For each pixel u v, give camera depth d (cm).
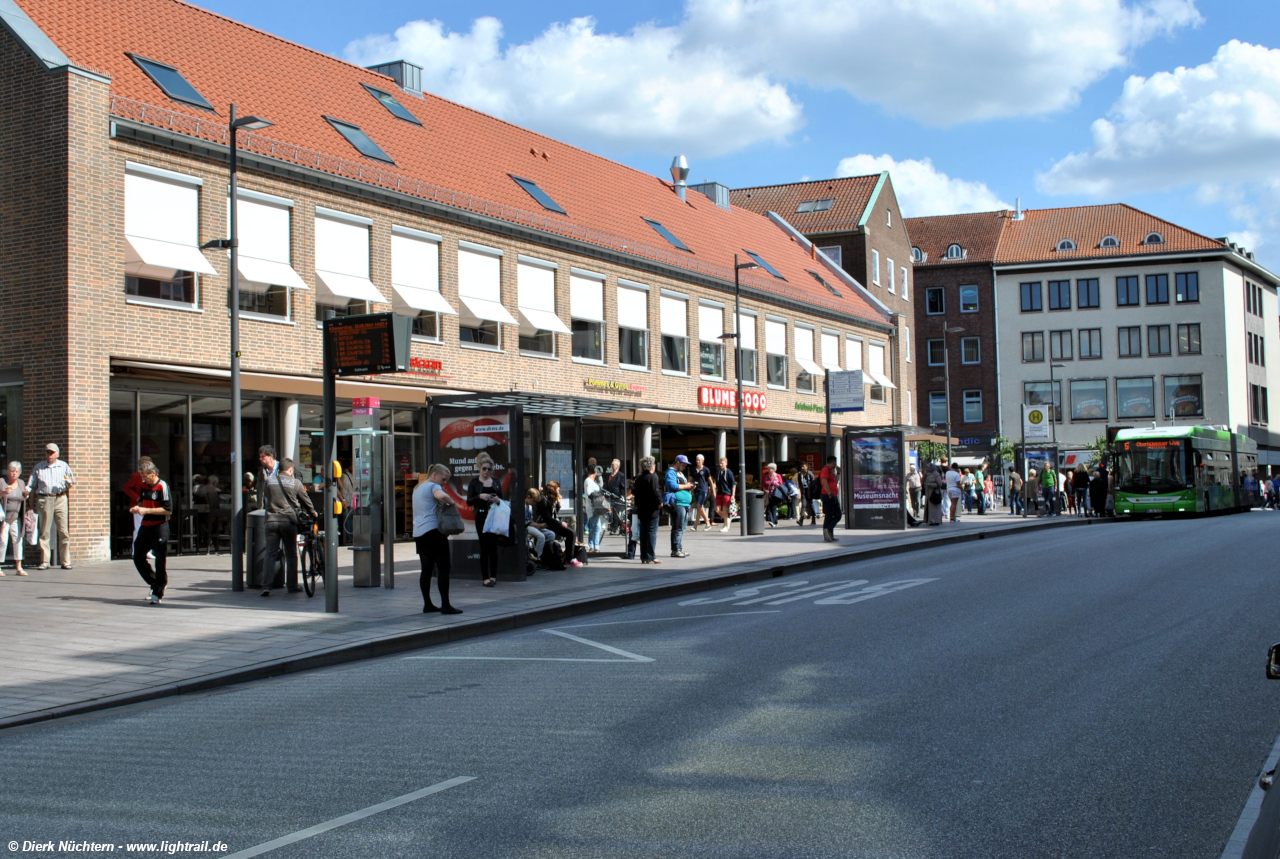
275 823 522
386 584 1585
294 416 2305
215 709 827
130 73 2223
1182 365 7231
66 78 1931
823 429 4334
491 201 2845
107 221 1983
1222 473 4338
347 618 1263
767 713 738
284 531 1483
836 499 2447
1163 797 537
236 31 2714
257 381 2208
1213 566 1686
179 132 2094
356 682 929
